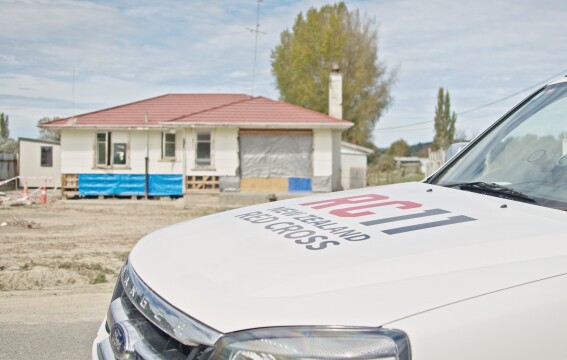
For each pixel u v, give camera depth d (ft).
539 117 9.79
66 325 16.99
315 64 142.10
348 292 5.49
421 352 5.07
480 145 10.45
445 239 6.51
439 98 198.59
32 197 70.54
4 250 30.53
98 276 24.39
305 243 6.72
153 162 72.79
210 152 70.69
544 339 5.38
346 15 144.36
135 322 6.38
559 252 6.14
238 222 8.19
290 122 69.10
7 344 15.25
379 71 146.82
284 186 70.85
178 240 7.68
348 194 9.53
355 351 5.00
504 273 5.78
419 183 10.16
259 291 5.61
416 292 5.49
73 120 73.31
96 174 72.79
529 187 8.38
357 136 145.89
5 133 154.30
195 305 5.62
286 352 5.03
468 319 5.28
